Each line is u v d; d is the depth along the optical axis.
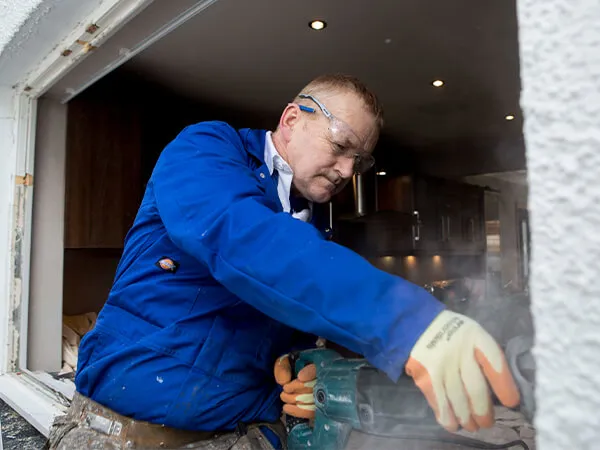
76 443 0.82
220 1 1.83
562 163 0.33
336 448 0.70
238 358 0.81
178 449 0.80
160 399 0.78
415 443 0.71
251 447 0.83
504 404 0.44
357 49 2.30
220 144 0.76
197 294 0.79
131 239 0.87
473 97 2.97
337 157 0.86
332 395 0.68
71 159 2.42
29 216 1.73
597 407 0.30
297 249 0.52
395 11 1.96
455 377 0.45
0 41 1.45
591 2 0.32
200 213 0.60
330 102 0.84
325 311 0.50
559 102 0.33
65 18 1.28
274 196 0.86
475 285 3.03
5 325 1.67
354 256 0.52
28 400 1.38
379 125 0.90
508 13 1.97
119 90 2.68
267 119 3.43
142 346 0.78
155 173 0.73
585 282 0.31
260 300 0.54
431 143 4.05
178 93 2.84
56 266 1.83
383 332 0.47
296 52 2.32
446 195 5.00
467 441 0.68
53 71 1.54
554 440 0.32
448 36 2.18
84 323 2.55
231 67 2.48
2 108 1.73
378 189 4.71
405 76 2.65
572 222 0.32
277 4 1.88
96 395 0.83
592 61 0.31
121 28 1.23
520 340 0.49
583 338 0.31
